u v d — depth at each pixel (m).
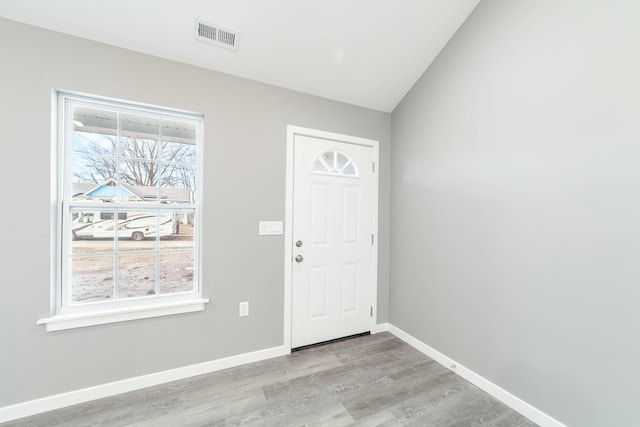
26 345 1.51
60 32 1.55
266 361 2.10
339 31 1.87
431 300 2.21
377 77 2.28
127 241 1.80
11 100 1.46
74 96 1.64
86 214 1.70
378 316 2.66
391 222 2.70
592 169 1.28
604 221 1.24
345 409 1.59
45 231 1.54
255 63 1.97
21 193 1.49
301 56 1.99
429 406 1.63
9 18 1.45
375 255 2.63
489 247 1.76
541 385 1.48
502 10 1.68
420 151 2.34
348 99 2.44
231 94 1.99
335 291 2.46
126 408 1.58
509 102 1.64
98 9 1.50
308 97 2.28
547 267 1.46
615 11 1.20
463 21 1.94
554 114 1.42
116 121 1.78
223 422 1.49
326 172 2.39
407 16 1.85
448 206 2.06
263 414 1.55
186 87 1.85
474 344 1.85
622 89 1.19
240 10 1.66
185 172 1.95
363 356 2.19
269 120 2.13
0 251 1.46
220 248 1.97
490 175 1.75
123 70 1.69
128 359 1.73
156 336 1.79
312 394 1.72
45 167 1.53
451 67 2.04
